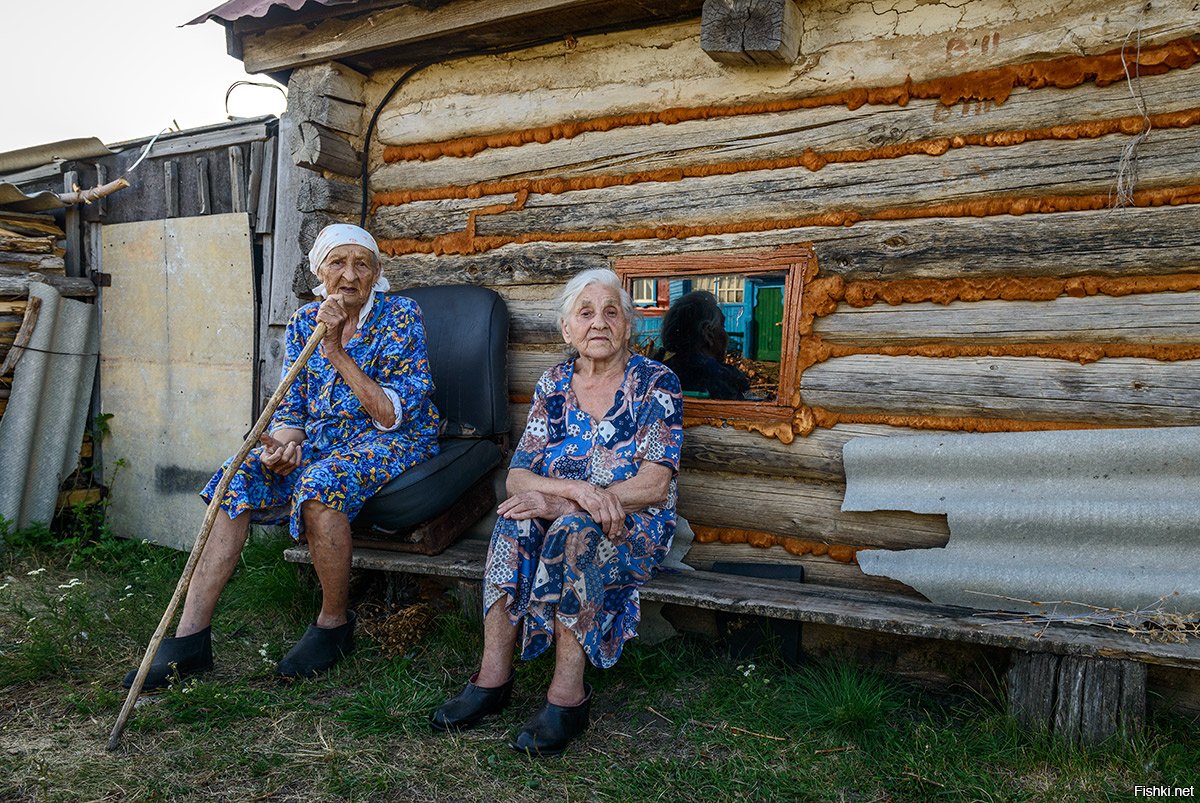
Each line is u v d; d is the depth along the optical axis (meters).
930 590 2.97
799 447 3.31
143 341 4.99
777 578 3.31
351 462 3.09
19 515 4.76
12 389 4.74
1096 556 2.80
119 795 2.35
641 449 2.90
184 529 4.86
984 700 2.81
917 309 3.10
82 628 3.39
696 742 2.66
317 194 4.02
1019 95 2.92
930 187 3.05
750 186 3.35
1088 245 2.83
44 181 5.35
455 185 3.98
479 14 3.48
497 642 2.75
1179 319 2.73
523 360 3.88
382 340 3.31
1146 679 2.58
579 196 3.69
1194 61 2.69
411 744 2.64
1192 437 2.69
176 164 4.88
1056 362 2.91
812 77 3.22
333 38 3.84
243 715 2.79
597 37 3.62
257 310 4.60
